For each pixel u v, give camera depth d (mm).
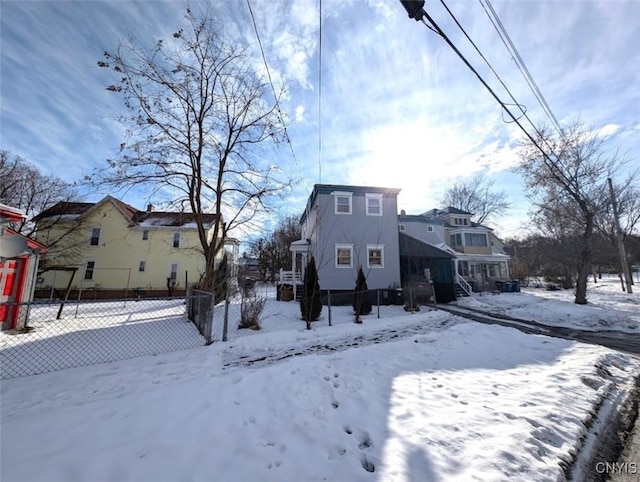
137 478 2109
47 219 20500
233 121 11461
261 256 39875
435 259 17500
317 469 2344
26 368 5070
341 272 15523
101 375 4641
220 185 11461
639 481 2432
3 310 7656
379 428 2947
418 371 4648
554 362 5191
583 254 14359
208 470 2250
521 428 2875
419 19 4398
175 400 3277
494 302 15727
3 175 19047
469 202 36844
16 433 2619
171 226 22891
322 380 3971
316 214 15891
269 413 3119
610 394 4039
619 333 8961
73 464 2203
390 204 16625
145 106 10203
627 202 17391
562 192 15031
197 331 8047
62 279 20891
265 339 7164
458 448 2570
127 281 21531
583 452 2723
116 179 10031
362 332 8398
